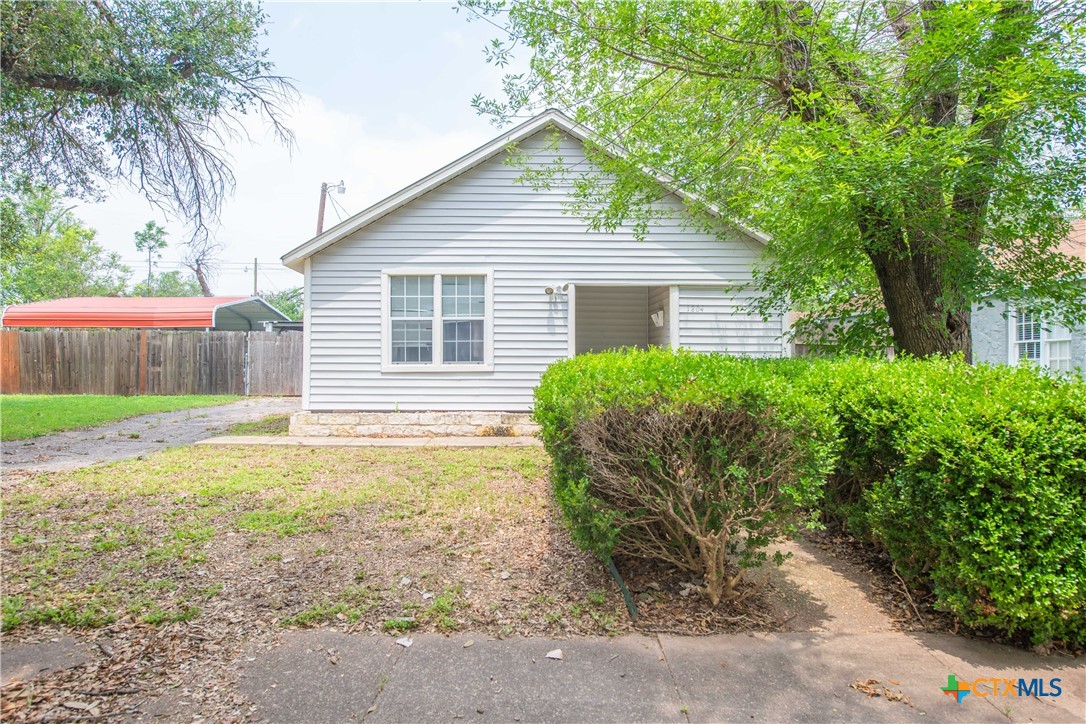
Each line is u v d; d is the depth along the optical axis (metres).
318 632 2.86
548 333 9.16
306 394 9.04
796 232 5.87
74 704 2.24
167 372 16.38
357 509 4.83
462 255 9.10
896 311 5.61
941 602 2.96
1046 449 2.62
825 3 5.12
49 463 6.78
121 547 3.93
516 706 2.29
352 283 9.04
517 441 8.48
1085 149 4.69
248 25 8.98
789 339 7.55
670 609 3.12
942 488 2.83
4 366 15.88
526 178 8.09
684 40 5.16
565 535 4.18
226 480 5.82
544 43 5.43
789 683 2.46
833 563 3.78
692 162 6.06
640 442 3.13
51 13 7.01
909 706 2.30
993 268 4.99
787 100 5.46
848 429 3.80
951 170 4.39
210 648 2.68
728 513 3.07
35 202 15.98
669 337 9.25
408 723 2.17
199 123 9.02
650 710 2.27
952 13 4.15
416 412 9.09
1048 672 2.57
